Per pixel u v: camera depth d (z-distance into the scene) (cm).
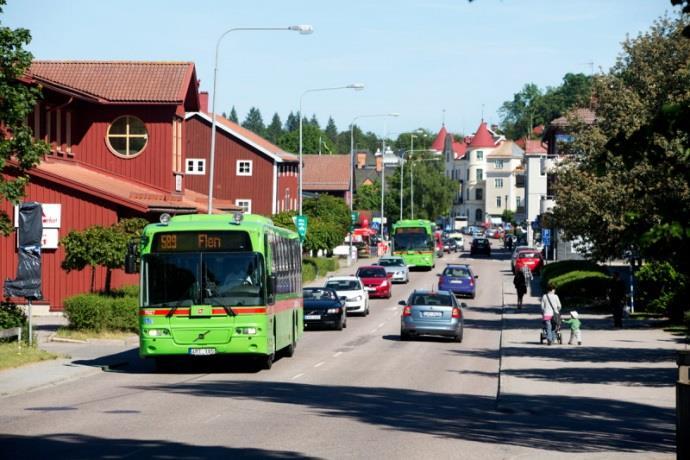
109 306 4484
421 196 19262
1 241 5684
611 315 6169
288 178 13275
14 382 3000
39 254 3772
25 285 3766
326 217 11894
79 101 6631
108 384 3078
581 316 6134
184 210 6356
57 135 6462
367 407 2561
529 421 2364
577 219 5884
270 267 3397
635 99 5756
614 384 3142
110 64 7112
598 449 1931
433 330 4825
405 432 2127
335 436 2045
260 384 3098
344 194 17862
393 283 9750
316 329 5672
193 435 2030
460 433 2131
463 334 5350
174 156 7081
